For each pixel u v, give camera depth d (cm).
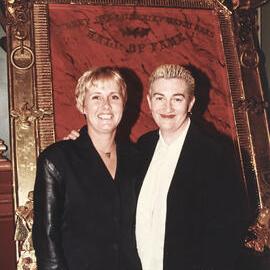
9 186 252
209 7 291
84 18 269
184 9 286
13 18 258
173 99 184
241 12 296
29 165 242
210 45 284
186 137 190
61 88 256
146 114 260
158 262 185
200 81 275
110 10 274
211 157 188
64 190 172
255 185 265
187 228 183
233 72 284
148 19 278
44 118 249
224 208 185
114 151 187
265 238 251
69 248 171
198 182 185
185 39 280
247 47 292
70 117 253
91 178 175
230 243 184
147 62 270
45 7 264
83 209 172
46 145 245
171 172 188
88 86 177
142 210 186
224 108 276
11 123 246
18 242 232
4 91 337
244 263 246
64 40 263
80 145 179
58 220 170
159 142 197
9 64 253
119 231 177
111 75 177
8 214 252
